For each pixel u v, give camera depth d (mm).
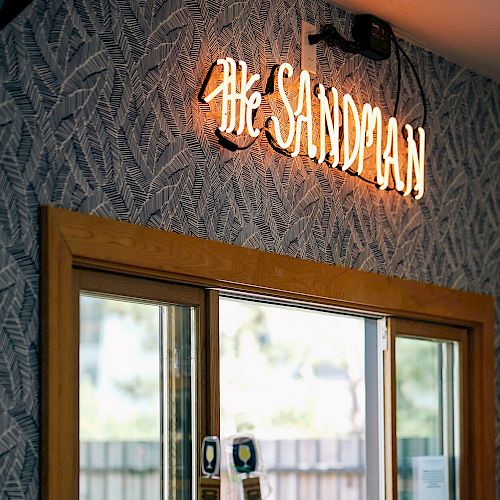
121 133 3096
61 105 2916
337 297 3891
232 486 3221
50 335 2787
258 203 3594
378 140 4098
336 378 9648
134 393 3205
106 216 3023
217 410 3428
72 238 2873
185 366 3389
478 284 4840
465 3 4016
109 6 3090
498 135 5082
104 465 3062
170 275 3227
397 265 4297
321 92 3824
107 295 3078
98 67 3037
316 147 3793
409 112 4449
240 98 3455
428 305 4422
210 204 3398
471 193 4840
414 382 4484
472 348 4809
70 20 2963
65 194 2906
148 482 3227
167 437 3311
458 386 4746
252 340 9367
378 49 4152
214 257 3355
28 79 2830
